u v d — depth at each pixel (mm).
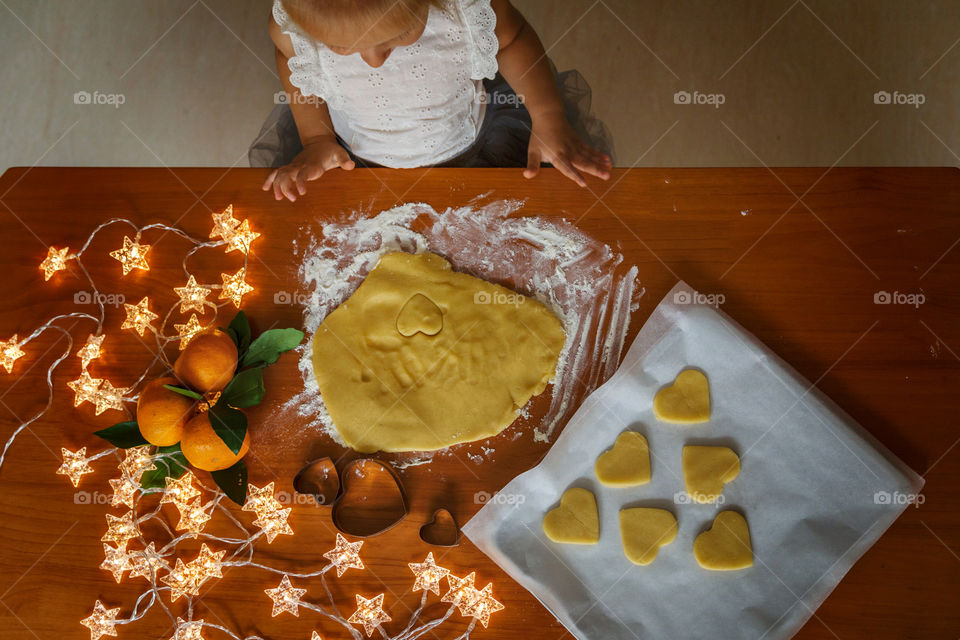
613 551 886
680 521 889
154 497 939
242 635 893
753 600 852
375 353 956
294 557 909
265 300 992
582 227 979
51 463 958
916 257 934
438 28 1053
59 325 1002
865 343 919
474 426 924
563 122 1097
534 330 948
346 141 1231
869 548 858
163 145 1676
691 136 1562
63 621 907
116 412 972
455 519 903
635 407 922
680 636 847
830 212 951
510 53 1155
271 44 1697
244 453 874
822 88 1568
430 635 881
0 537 934
